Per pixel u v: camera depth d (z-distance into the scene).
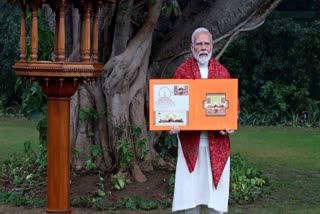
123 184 9.13
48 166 6.28
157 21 10.17
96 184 9.23
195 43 6.74
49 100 6.21
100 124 9.66
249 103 19.23
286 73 19.14
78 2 6.16
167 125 6.51
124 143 9.44
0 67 20.06
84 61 6.14
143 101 9.80
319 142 15.34
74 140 9.70
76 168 9.60
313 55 19.09
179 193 6.80
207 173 6.77
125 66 9.43
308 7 20.47
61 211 6.26
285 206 8.96
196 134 6.72
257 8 9.95
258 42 18.95
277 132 17.25
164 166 9.96
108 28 9.64
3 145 14.11
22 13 6.18
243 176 9.71
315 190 10.03
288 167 12.03
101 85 9.62
